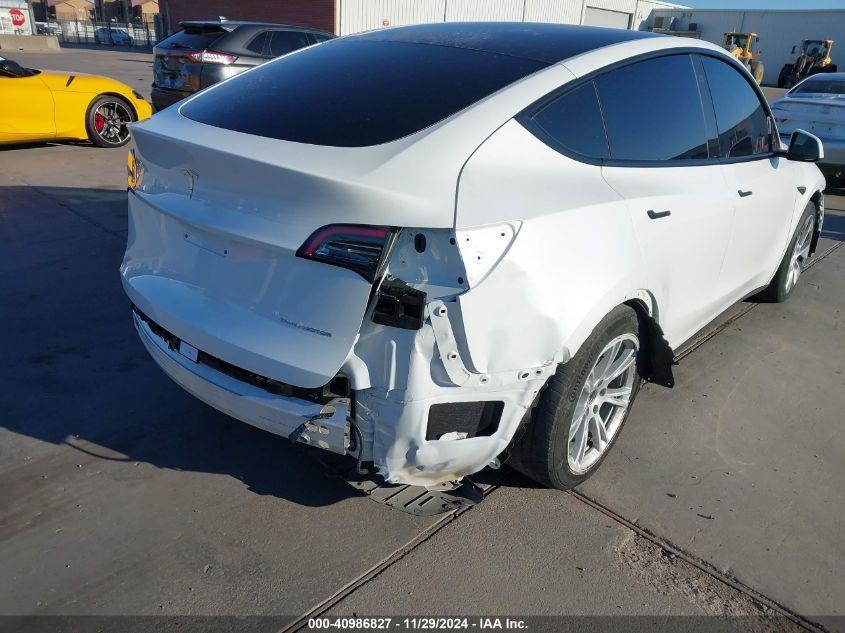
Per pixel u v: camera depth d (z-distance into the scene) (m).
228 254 2.20
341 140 2.18
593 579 2.36
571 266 2.23
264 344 2.10
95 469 2.80
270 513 2.61
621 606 2.26
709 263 3.27
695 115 3.17
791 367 4.00
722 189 3.22
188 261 2.35
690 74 3.17
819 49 35.44
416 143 2.12
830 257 6.16
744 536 2.60
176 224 2.37
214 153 2.13
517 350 2.11
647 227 2.62
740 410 3.50
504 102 2.32
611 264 2.41
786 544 2.58
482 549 2.47
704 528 2.63
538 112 2.38
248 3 26.97
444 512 2.31
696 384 3.74
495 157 2.19
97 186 7.16
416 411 2.04
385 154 2.08
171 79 9.11
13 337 3.83
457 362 2.02
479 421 2.20
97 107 8.89
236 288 2.19
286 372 2.06
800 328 4.55
